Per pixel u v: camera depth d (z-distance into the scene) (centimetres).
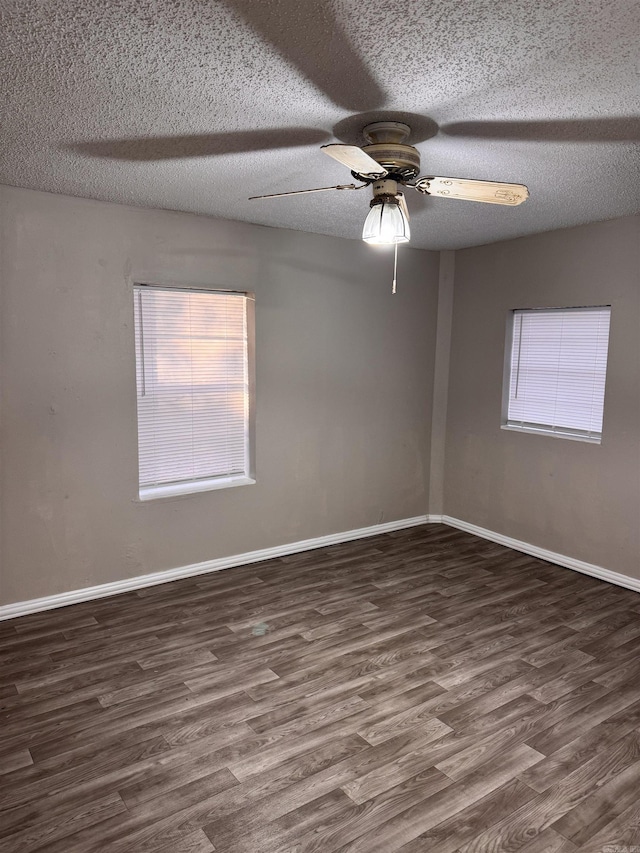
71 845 182
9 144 241
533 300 425
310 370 430
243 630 319
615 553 386
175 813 194
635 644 308
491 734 235
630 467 374
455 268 486
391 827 189
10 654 293
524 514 445
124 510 362
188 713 247
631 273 363
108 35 156
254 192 314
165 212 355
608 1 140
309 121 217
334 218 373
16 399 319
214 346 399
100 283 338
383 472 483
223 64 174
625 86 187
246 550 417
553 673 280
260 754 222
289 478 431
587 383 404
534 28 153
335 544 461
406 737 233
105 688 264
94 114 211
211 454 408
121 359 350
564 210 347
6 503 323
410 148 223
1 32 154
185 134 229
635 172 272
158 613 339
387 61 171
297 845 182
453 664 287
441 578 395
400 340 476
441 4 142
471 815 194
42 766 215
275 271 404
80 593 352
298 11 145
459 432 493
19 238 310
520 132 226
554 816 194
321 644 305
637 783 210
